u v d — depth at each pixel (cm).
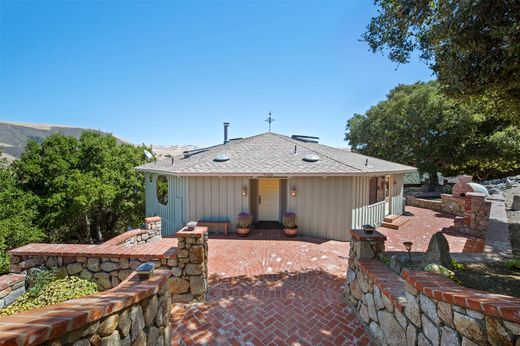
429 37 431
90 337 188
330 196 1001
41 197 1496
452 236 1012
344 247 876
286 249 827
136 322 251
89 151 1731
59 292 437
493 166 2241
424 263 466
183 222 1061
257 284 563
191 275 487
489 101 486
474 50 328
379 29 529
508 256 553
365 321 406
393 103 2250
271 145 1305
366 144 2652
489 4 290
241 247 845
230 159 1117
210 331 391
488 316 192
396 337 319
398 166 1430
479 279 420
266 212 1210
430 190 2330
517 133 1769
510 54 289
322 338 377
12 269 522
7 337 129
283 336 379
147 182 1504
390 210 1327
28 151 1582
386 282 359
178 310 454
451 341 226
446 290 239
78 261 522
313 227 1023
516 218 995
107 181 1697
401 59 540
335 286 556
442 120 1956
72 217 1530
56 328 152
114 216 1962
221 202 1043
